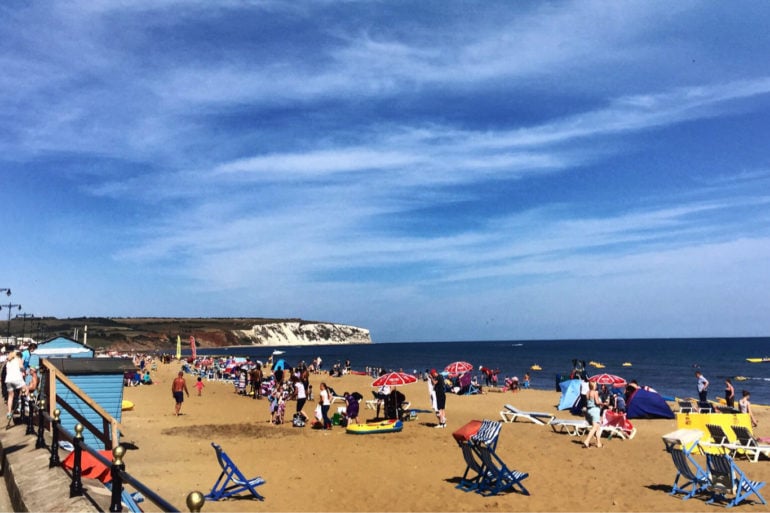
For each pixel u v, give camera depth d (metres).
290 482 11.48
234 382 39.75
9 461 9.11
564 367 85.56
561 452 14.74
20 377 12.85
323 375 56.09
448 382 36.44
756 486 10.14
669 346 194.75
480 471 11.02
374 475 12.10
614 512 9.52
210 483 11.21
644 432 18.48
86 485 7.50
